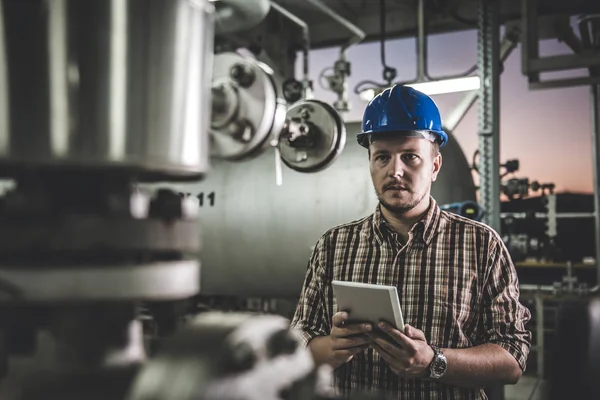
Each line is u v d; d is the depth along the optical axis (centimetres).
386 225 200
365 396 63
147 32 55
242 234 446
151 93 55
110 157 54
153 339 69
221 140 108
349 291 168
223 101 105
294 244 432
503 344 184
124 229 55
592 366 84
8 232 54
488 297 193
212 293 466
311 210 428
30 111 53
